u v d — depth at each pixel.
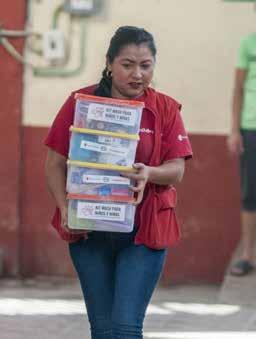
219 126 17.70
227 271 17.12
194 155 17.81
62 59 17.98
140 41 8.95
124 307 8.91
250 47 16.17
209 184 17.81
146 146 9.02
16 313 15.12
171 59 17.72
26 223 18.22
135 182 8.80
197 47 17.67
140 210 9.05
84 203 8.80
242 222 16.75
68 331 13.86
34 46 18.02
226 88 17.66
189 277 18.05
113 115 8.73
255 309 15.25
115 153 8.75
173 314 14.95
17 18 17.98
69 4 17.80
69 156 8.80
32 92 18.06
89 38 17.91
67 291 17.33
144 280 9.01
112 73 9.09
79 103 8.73
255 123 16.17
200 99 17.72
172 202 9.23
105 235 9.11
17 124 18.08
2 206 18.20
